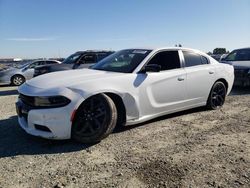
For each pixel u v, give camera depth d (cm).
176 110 589
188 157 403
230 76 711
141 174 353
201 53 663
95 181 336
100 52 1153
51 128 430
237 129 532
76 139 451
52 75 520
